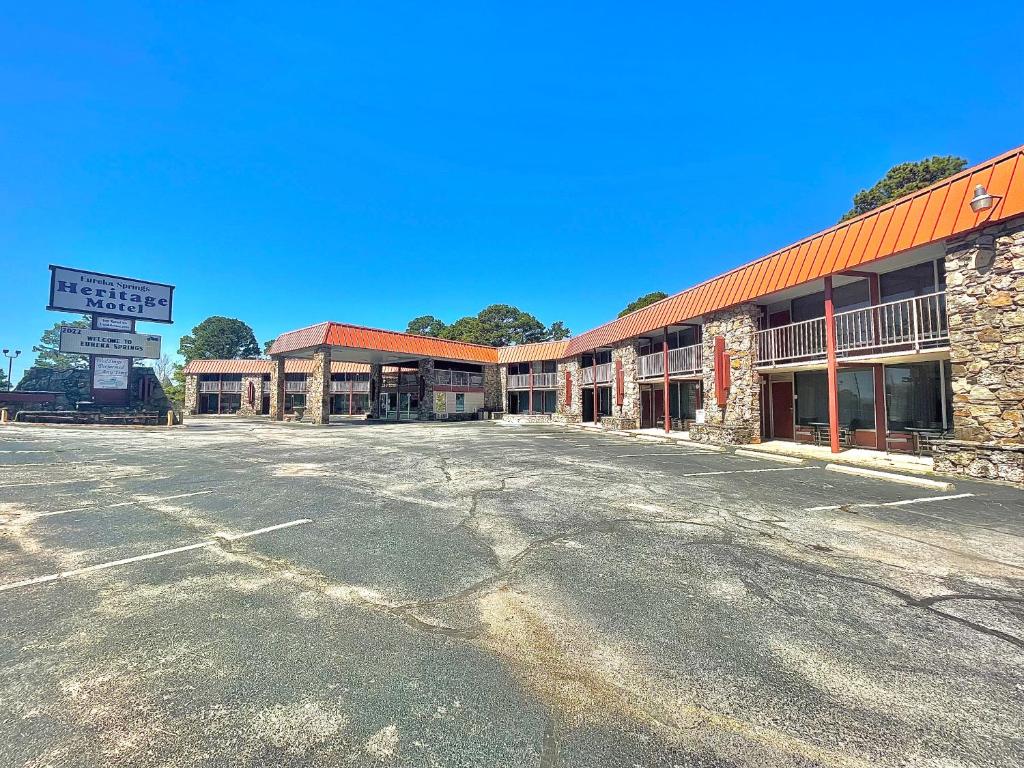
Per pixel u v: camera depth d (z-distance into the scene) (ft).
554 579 12.41
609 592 11.63
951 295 28.99
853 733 6.77
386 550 14.62
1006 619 10.33
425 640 9.30
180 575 12.51
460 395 119.96
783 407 49.29
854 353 38.47
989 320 27.14
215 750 6.35
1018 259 26.09
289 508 19.90
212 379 160.04
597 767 6.11
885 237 33.09
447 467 31.76
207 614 10.30
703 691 7.75
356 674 8.14
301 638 9.31
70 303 72.69
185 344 229.86
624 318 74.38
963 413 28.27
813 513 19.48
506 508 20.11
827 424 44.62
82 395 87.15
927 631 9.79
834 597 11.43
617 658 8.72
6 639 9.15
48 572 12.66
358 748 6.41
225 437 54.54
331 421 109.09
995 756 6.34
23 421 68.95
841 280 40.04
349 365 155.94
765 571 13.07
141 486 24.49
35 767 6.00
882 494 23.32
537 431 71.67
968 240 28.22
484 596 11.36
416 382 119.85
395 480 26.66
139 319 78.28
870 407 40.75
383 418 126.82
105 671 8.11
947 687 7.88
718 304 49.78
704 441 50.72
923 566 13.51
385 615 10.35
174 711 7.13
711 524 17.74
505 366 125.29
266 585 11.91
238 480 26.35
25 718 6.92
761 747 6.50
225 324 234.79
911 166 86.07
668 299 61.36
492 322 204.33
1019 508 20.49
